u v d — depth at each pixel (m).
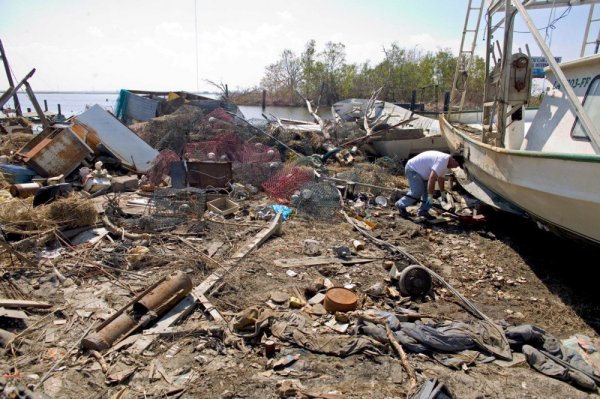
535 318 5.05
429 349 4.13
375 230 7.65
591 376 3.86
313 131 15.21
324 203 8.45
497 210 8.00
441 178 8.23
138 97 15.41
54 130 9.59
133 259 5.58
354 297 4.80
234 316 4.51
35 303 4.40
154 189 8.76
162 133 11.75
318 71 49.16
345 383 3.62
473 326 4.55
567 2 7.29
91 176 8.67
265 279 5.45
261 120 14.60
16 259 5.38
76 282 5.04
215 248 6.21
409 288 5.27
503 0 7.70
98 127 10.39
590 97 6.12
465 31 12.69
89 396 3.32
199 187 8.90
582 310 5.25
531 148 7.30
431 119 16.78
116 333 3.99
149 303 4.31
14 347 3.81
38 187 7.59
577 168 4.97
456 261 6.60
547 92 7.39
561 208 5.56
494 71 8.25
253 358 3.88
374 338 4.23
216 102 15.06
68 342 3.94
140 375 3.57
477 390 3.61
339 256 6.30
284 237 6.97
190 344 4.02
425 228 7.96
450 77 42.09
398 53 46.09
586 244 5.74
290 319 4.45
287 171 9.64
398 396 3.49
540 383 3.76
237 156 10.90
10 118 17.28
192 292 4.83
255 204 8.60
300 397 3.39
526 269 6.39
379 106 19.64
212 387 3.49
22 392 3.15
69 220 6.25
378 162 12.02
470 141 9.03
